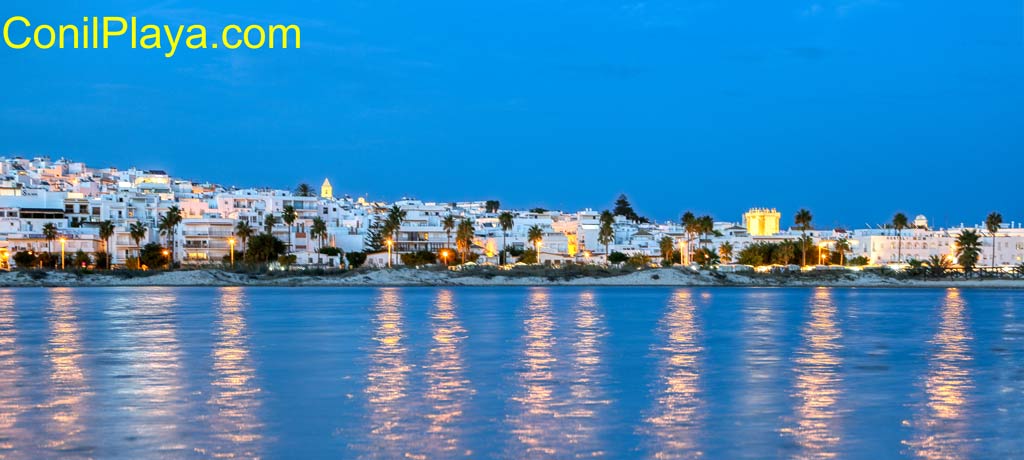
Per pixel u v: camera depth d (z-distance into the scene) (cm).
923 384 5106
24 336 7656
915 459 3378
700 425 3931
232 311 10962
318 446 3528
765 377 5350
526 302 13300
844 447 3547
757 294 16800
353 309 11412
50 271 19888
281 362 5941
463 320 9594
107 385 4938
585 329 8562
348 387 4900
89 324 8925
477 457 3388
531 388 4897
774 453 3456
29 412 4156
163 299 13862
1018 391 4862
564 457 3397
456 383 5056
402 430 3816
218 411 4197
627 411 4238
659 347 6981
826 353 6631
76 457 3356
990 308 12244
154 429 3803
